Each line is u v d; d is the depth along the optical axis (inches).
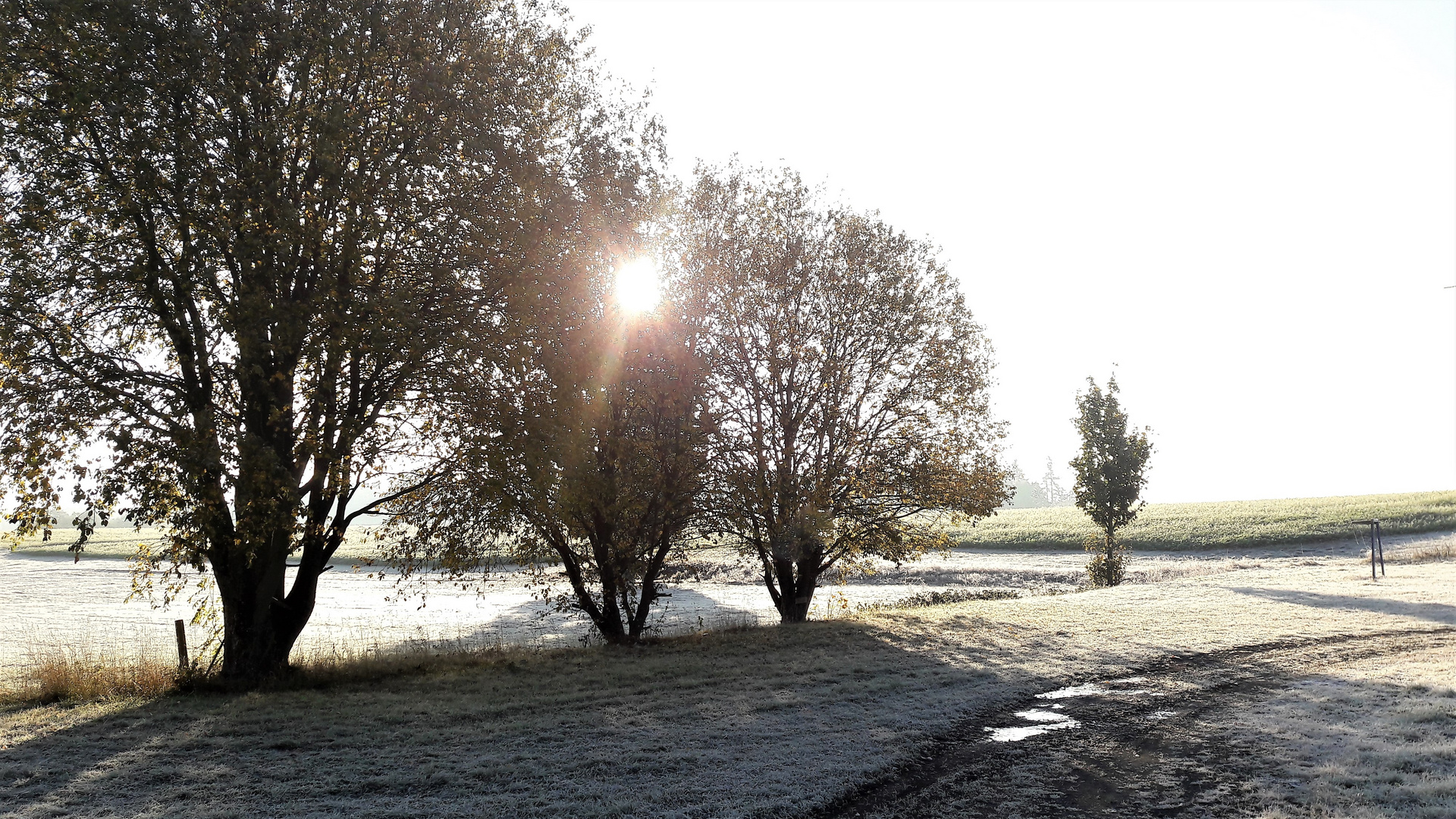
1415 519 1868.8
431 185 599.8
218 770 370.9
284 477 526.6
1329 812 293.1
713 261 852.0
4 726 461.4
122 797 340.2
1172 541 1940.2
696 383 797.2
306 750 405.4
